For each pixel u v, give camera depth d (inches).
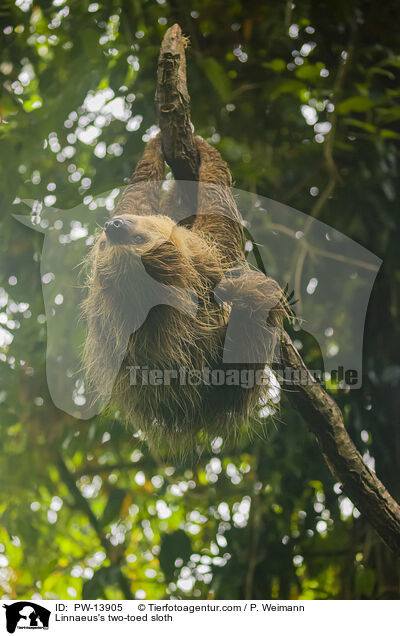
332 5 270.2
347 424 253.0
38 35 275.9
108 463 306.5
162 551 276.4
